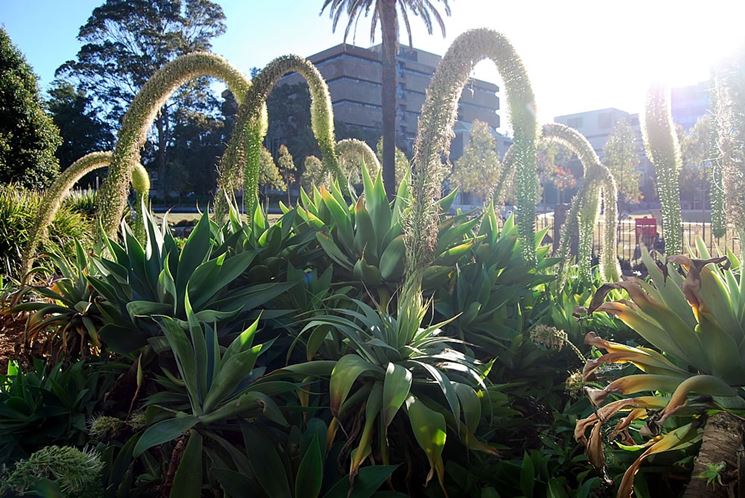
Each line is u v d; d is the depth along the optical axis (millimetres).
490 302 3256
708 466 1639
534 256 3574
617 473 2133
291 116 54062
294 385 2107
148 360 2645
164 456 2320
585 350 3215
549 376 3004
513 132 3318
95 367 3100
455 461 2287
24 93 18047
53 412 2646
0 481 1699
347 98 70938
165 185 55219
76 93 58906
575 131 4742
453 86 2273
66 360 3391
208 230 2947
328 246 3189
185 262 2867
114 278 2832
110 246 3066
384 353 2172
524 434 2684
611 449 2154
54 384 2715
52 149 19031
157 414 2217
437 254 3115
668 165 3814
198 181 54062
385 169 19094
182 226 12758
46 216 4898
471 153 39969
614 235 4863
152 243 2867
